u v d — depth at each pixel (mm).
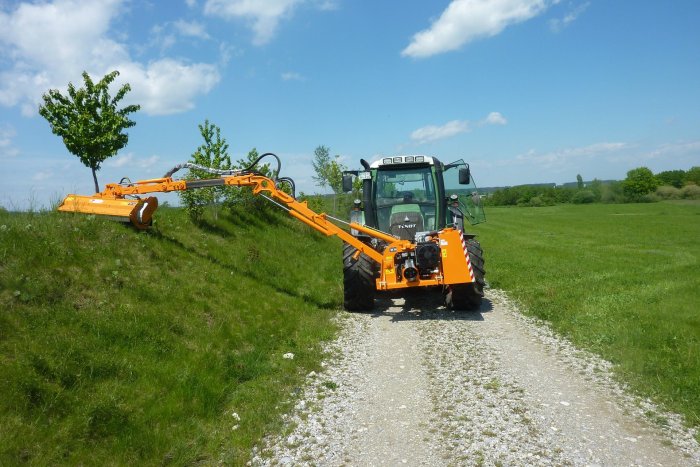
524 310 8281
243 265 9320
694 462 3596
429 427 4277
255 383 5207
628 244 19000
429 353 6234
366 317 8227
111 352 4730
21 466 3277
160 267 7145
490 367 5656
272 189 8250
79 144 10094
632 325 6754
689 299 8258
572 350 6164
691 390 4691
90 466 3475
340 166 22031
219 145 12867
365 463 3742
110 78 10414
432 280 7660
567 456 3711
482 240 21562
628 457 3676
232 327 6508
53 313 4859
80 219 7090
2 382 3762
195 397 4582
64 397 3914
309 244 13680
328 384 5258
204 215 10953
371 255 8133
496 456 3750
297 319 7691
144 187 8266
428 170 9477
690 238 21203
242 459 3789
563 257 14797
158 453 3750
